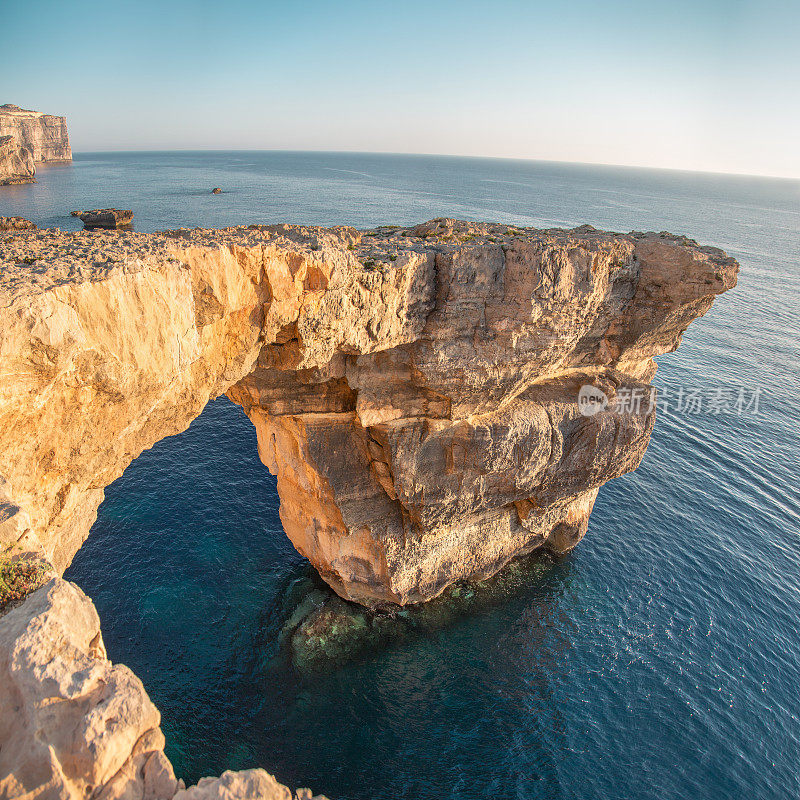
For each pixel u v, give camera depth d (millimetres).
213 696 25938
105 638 28203
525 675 28031
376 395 26766
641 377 35375
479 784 22938
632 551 36906
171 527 36406
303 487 30062
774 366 70812
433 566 31344
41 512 16906
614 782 23203
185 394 20984
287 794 8102
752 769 23875
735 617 31938
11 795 7035
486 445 28109
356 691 26766
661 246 27891
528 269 24641
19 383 13539
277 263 19938
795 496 43625
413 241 27375
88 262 15602
